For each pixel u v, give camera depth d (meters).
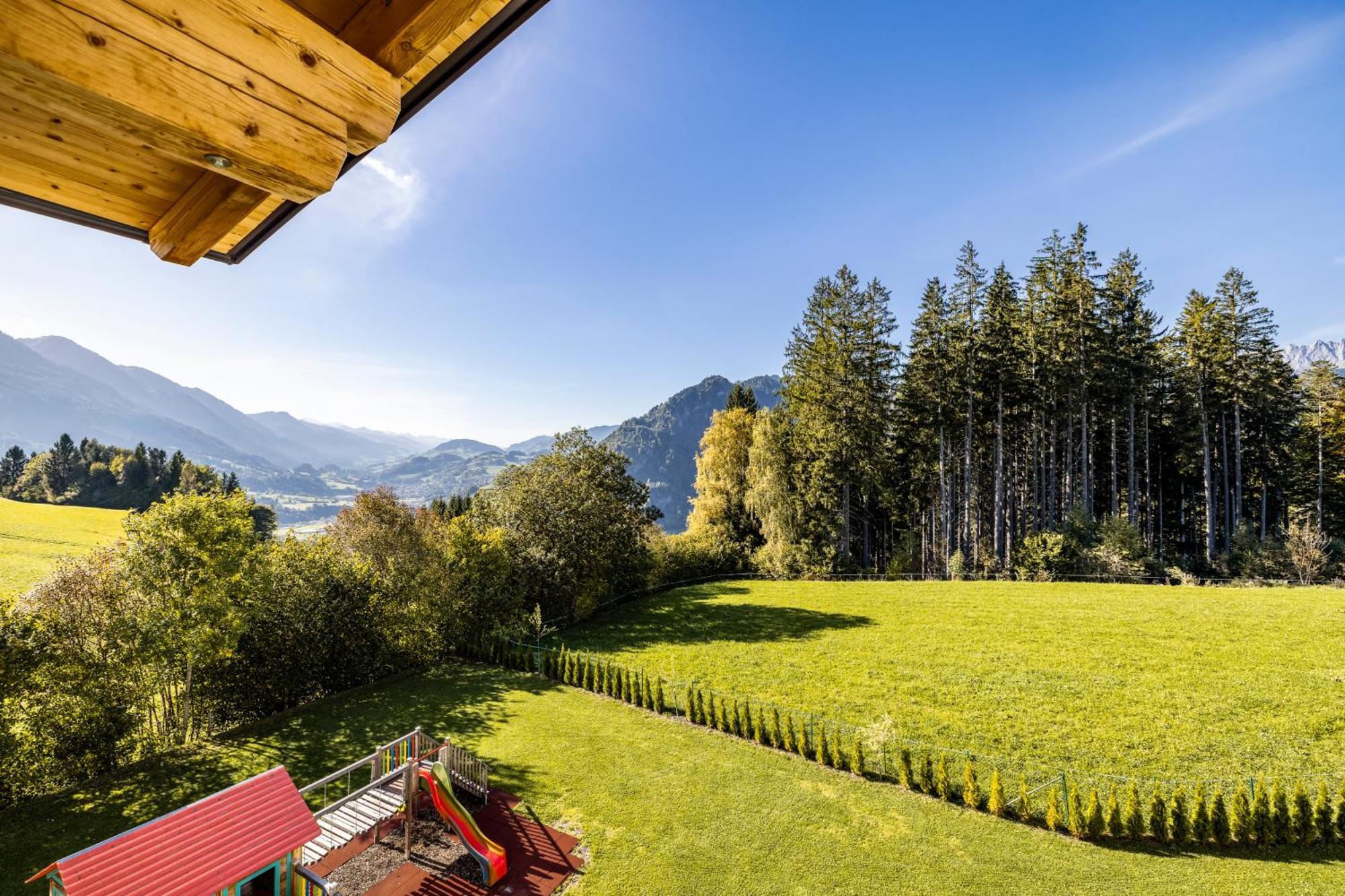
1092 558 32.56
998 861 10.75
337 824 10.78
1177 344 41.09
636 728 16.44
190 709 15.71
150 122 1.09
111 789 13.10
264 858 8.90
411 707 17.97
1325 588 27.64
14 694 12.55
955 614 25.80
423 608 22.34
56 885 7.70
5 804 12.44
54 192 1.72
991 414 38.34
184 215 1.79
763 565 39.72
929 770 13.02
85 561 15.18
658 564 36.94
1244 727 14.89
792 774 13.87
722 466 44.50
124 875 7.87
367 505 27.44
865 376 38.66
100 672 13.78
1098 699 16.64
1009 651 20.64
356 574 20.31
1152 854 10.95
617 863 10.72
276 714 17.45
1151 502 42.75
